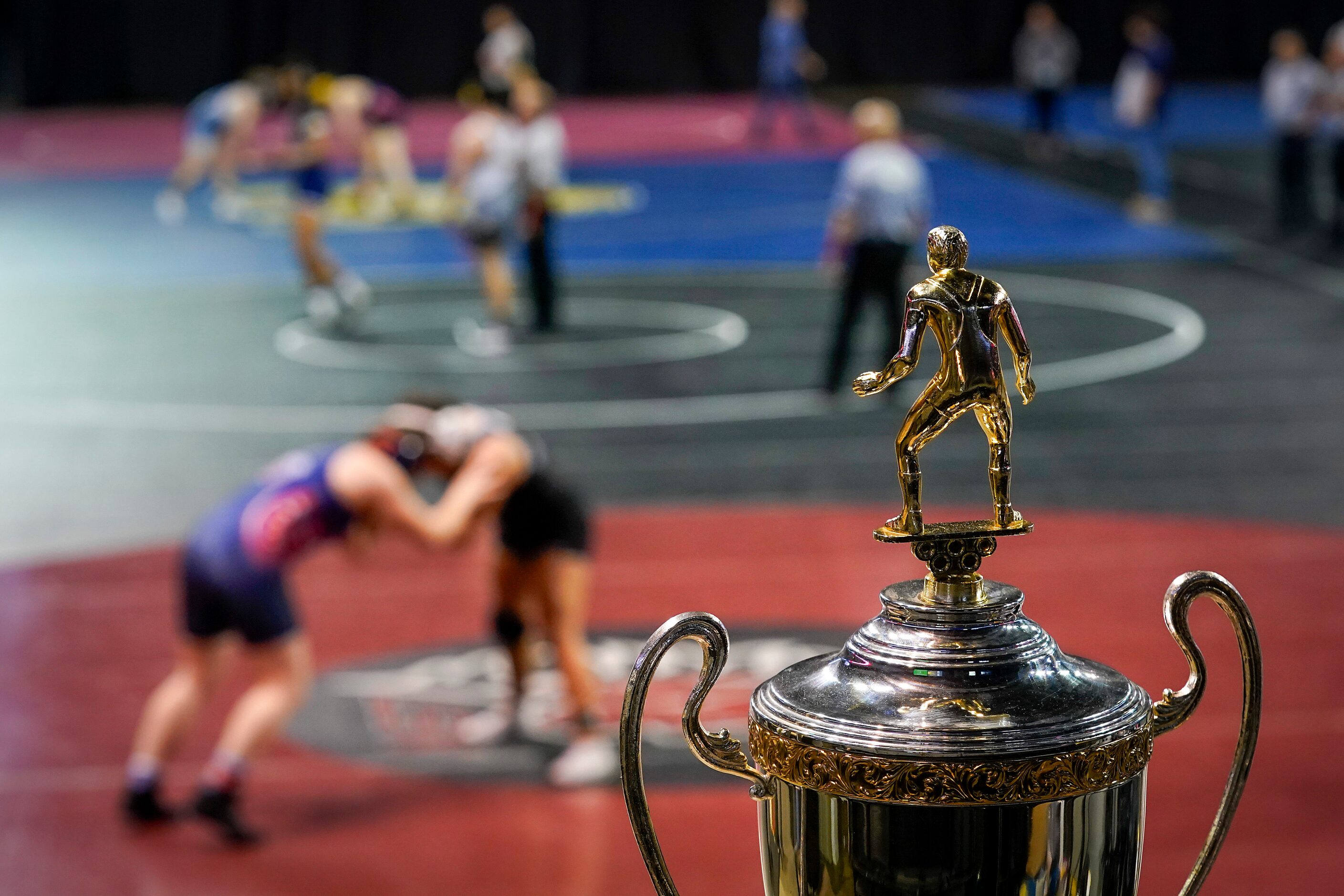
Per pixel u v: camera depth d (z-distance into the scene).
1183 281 15.16
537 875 4.70
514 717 5.84
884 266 10.73
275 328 14.09
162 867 4.81
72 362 12.81
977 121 30.28
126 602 7.33
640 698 1.09
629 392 11.54
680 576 7.51
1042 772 1.03
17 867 4.83
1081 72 36.97
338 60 35.50
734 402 11.16
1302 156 17.69
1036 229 18.47
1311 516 8.27
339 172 25.66
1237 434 9.97
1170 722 1.12
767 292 15.39
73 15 35.91
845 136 29.72
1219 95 34.56
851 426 10.41
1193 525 8.13
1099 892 1.09
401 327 14.12
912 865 1.05
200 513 8.80
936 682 1.07
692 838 4.86
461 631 6.89
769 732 1.10
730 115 33.38
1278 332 12.92
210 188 23.95
